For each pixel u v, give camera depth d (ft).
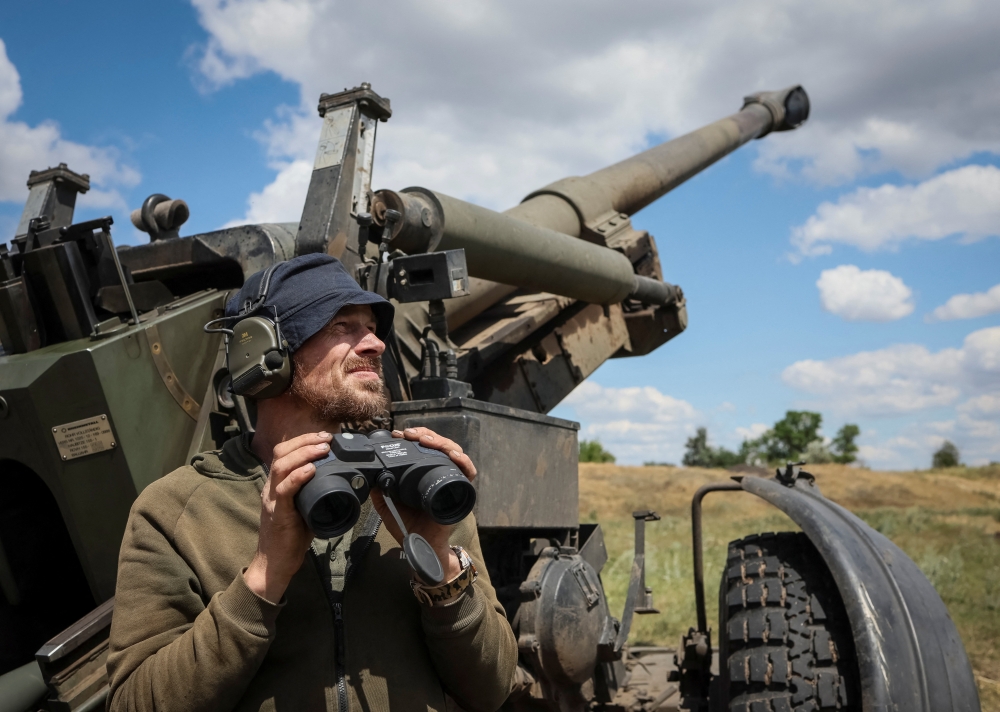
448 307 12.39
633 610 11.89
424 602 5.35
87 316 9.07
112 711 5.12
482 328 13.53
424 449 5.17
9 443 8.33
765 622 10.03
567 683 10.83
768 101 26.89
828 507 10.98
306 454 4.71
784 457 211.61
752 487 11.84
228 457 5.86
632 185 18.71
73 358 7.98
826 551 9.96
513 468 9.80
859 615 9.32
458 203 10.48
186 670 4.74
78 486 8.21
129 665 5.08
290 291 5.61
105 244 9.23
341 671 5.23
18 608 9.36
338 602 5.41
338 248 9.50
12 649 9.20
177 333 8.89
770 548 11.07
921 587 9.87
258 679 5.20
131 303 8.81
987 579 28.76
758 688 9.61
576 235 16.75
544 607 10.30
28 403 8.09
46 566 9.38
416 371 10.70
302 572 5.39
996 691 16.93
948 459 170.40
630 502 79.82
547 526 10.66
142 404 8.39
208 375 9.19
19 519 9.07
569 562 11.13
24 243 9.39
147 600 5.28
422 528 5.29
